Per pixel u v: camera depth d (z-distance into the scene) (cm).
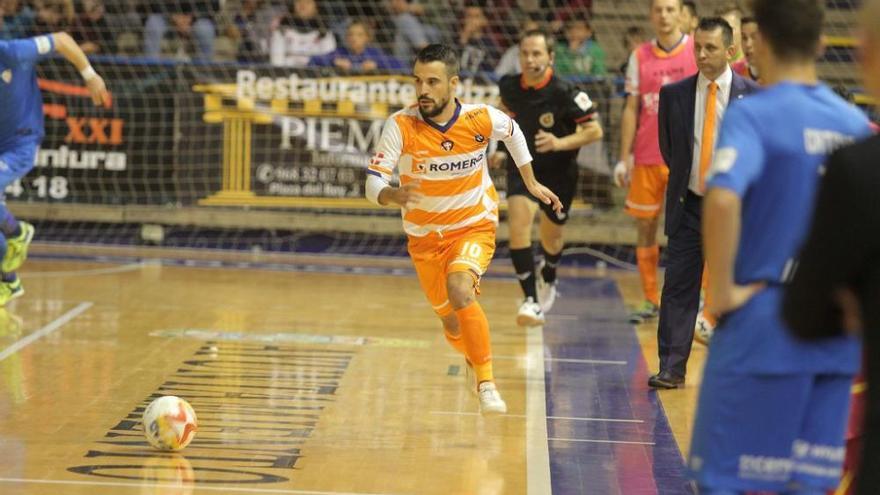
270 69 2450
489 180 1188
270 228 2494
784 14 664
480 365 1113
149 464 1013
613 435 1163
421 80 1116
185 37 2664
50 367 1389
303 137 2459
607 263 2483
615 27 2914
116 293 1952
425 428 1169
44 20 2666
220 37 2681
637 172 1800
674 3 1762
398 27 2659
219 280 2144
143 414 1114
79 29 2667
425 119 1141
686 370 1469
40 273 2147
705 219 644
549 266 1816
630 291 2164
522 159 1194
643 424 1209
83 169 2498
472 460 1060
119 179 2491
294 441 1105
